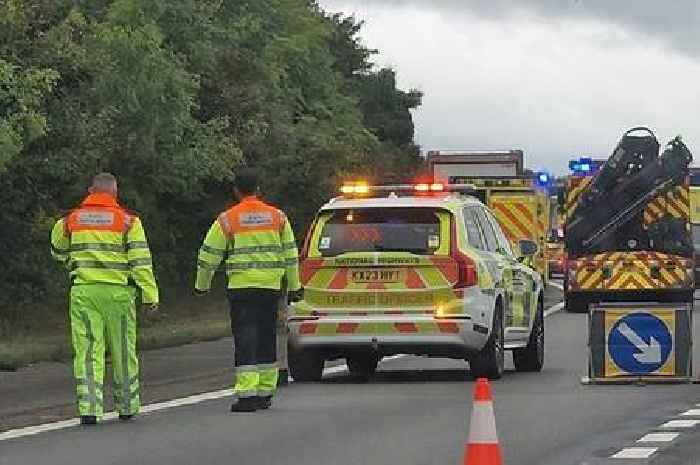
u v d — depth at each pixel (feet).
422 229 67.72
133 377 54.39
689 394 61.57
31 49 106.22
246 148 150.41
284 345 96.07
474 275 67.00
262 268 57.06
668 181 127.54
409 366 80.33
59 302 130.62
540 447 46.47
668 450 45.78
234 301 57.21
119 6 126.00
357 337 67.10
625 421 52.85
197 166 127.03
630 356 66.13
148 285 53.93
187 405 59.88
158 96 113.19
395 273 67.10
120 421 54.13
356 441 48.03
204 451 46.01
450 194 70.79
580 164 131.03
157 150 121.90
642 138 127.03
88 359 53.26
